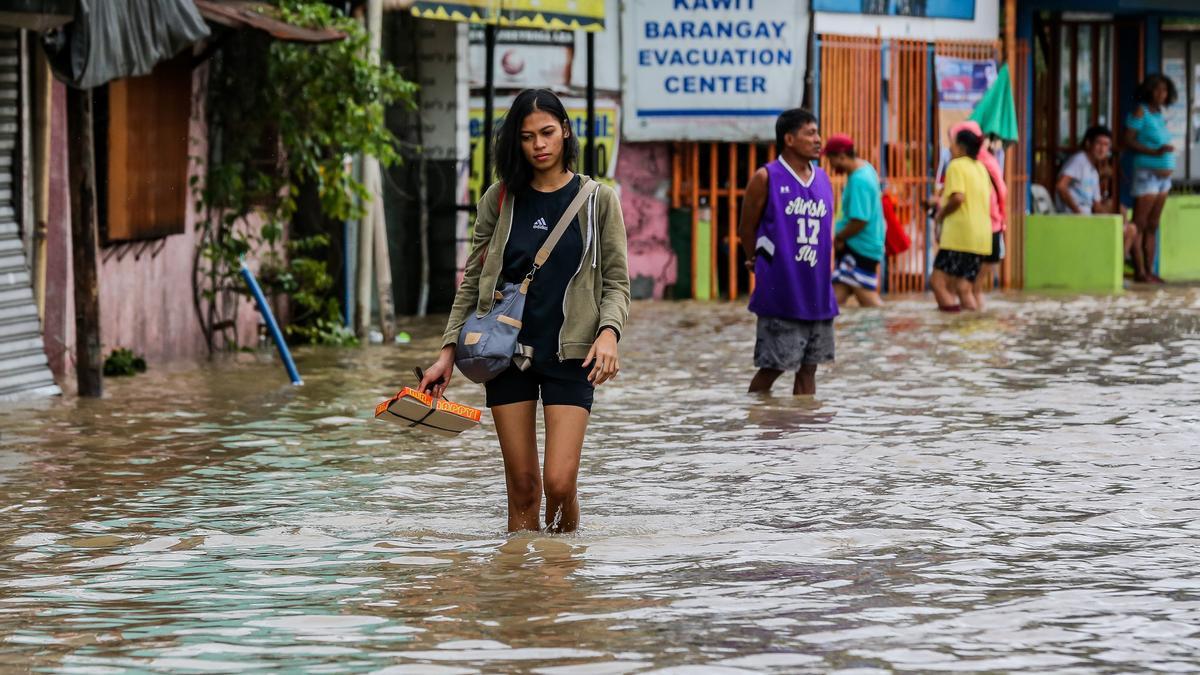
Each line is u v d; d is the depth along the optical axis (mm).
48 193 17609
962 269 26328
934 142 32500
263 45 20969
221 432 14281
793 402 15891
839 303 27344
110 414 15422
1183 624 7508
